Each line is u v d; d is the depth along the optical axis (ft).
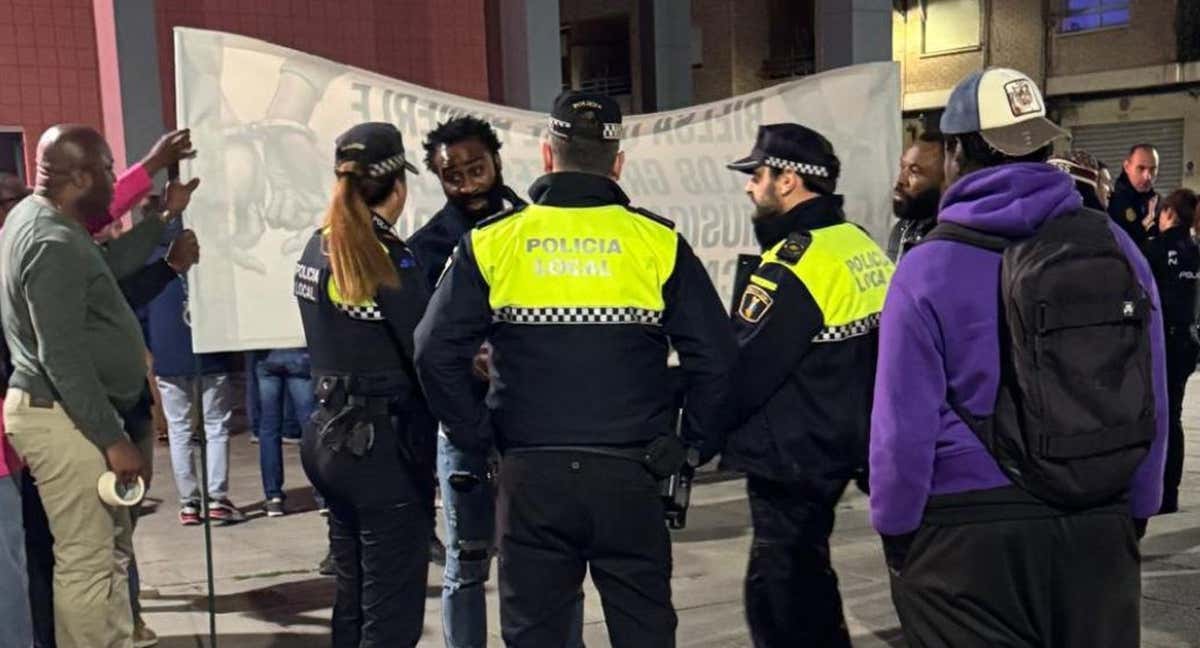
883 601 15.11
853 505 20.26
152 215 13.14
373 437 10.41
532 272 8.84
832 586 10.57
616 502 8.84
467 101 15.25
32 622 12.08
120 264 12.84
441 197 15.12
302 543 19.11
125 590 11.64
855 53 33.73
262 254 13.75
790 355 9.75
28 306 10.45
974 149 7.58
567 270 8.82
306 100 13.99
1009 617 7.23
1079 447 6.79
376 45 35.42
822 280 9.77
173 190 12.96
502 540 9.14
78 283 10.49
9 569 10.91
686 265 9.16
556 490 8.81
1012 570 7.17
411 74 35.99
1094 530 7.14
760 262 10.45
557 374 8.81
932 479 7.38
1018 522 7.10
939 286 7.21
